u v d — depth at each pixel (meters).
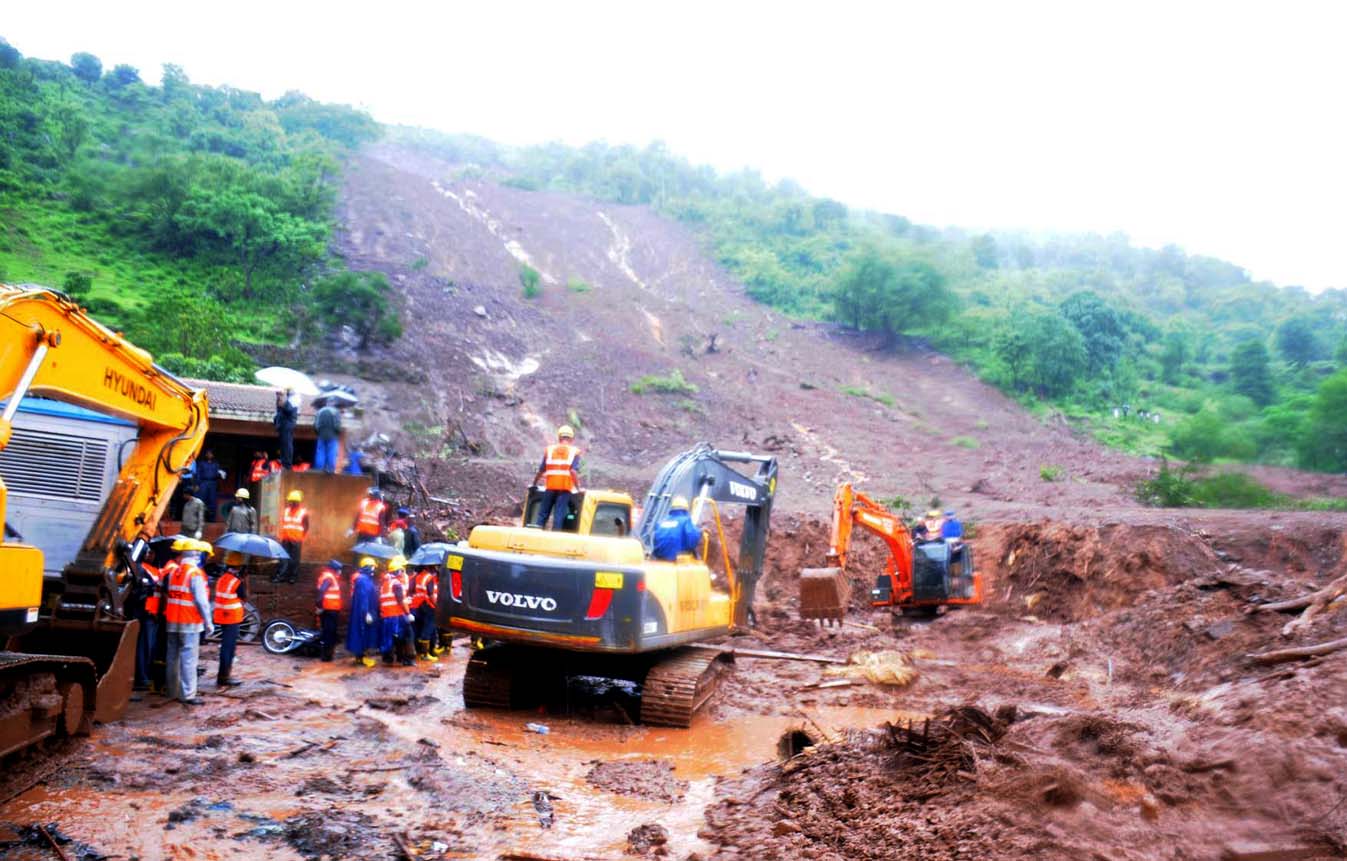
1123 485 41.19
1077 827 6.49
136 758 9.06
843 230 125.06
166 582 11.94
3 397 8.68
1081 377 73.50
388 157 144.88
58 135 78.50
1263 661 12.30
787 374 67.56
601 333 70.31
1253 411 70.69
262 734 10.34
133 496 11.66
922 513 34.06
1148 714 10.93
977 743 8.25
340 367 50.66
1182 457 56.16
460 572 12.11
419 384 50.38
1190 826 6.55
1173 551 22.05
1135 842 6.33
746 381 63.25
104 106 106.25
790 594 26.17
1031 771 7.18
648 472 41.59
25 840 6.91
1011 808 6.82
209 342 44.06
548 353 63.12
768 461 16.66
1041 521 26.41
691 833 7.76
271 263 68.38
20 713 8.35
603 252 104.75
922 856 6.52
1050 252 187.12
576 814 8.22
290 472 19.27
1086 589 22.34
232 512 17.02
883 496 38.78
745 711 13.15
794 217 124.81
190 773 8.66
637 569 11.59
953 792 7.37
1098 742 8.04
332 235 81.12
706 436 50.91
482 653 12.66
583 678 15.00
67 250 62.81
